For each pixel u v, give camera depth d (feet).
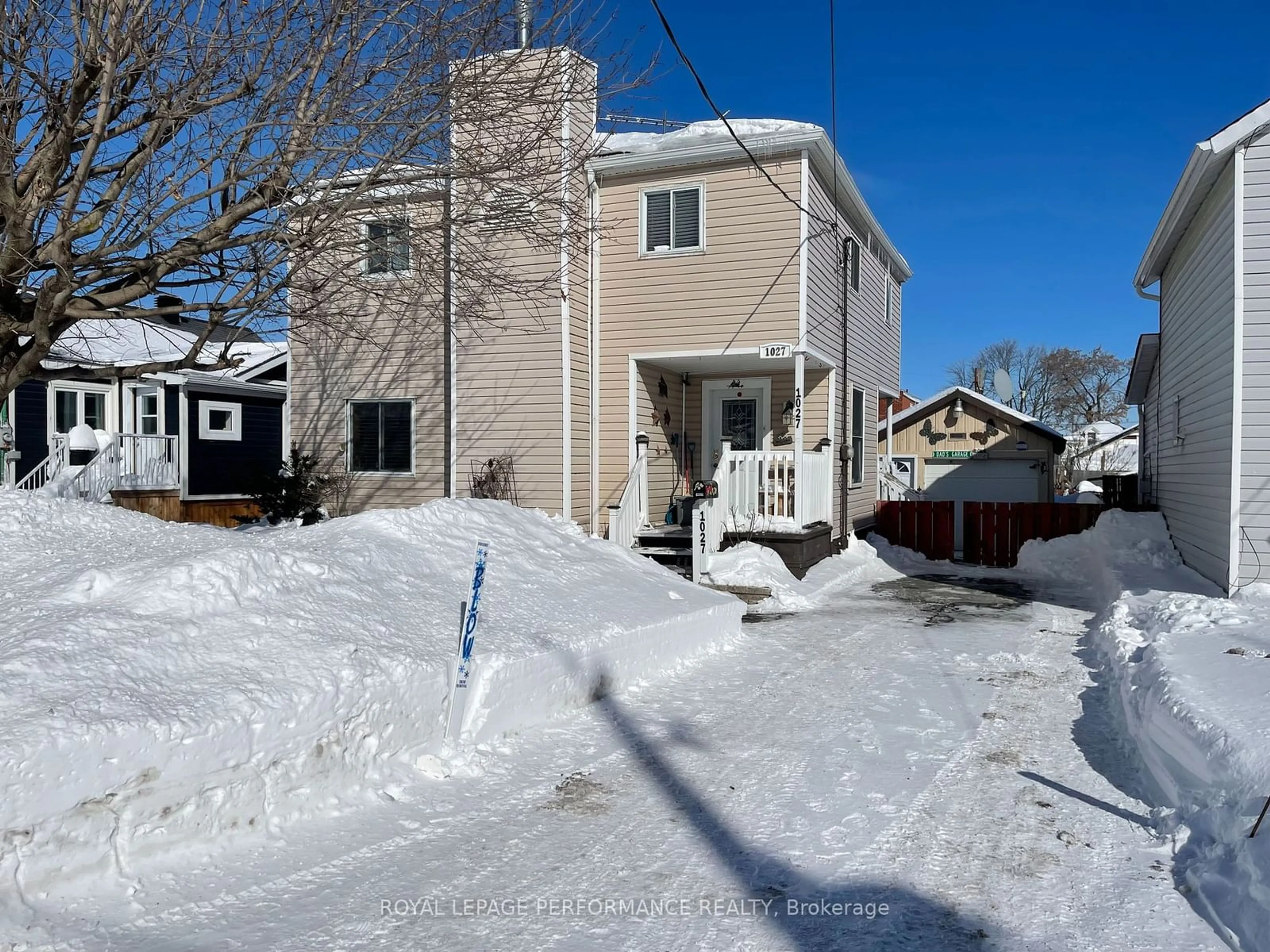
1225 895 11.65
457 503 26.99
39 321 22.06
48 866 11.09
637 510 44.19
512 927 11.35
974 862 13.33
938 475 82.12
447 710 17.16
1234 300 31.45
